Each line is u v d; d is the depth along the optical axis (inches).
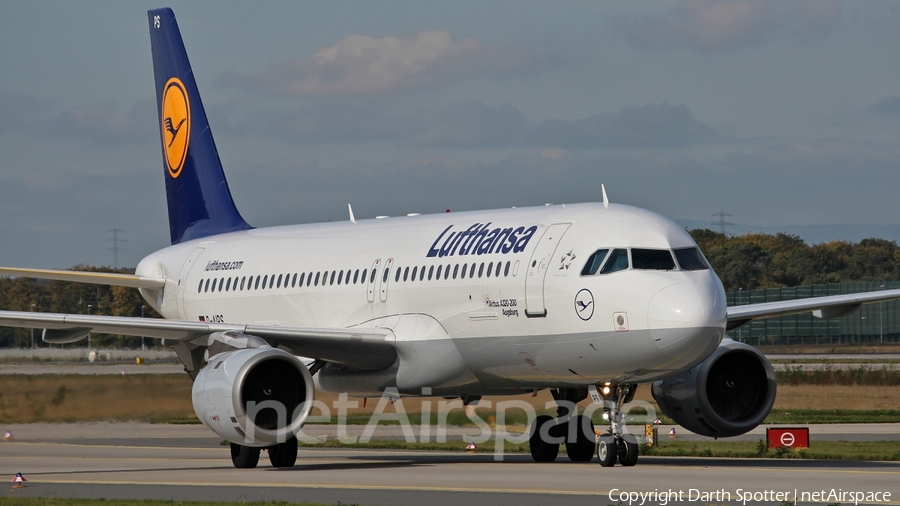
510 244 3371.1
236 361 3235.7
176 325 3422.7
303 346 3543.3
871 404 6599.4
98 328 3484.3
